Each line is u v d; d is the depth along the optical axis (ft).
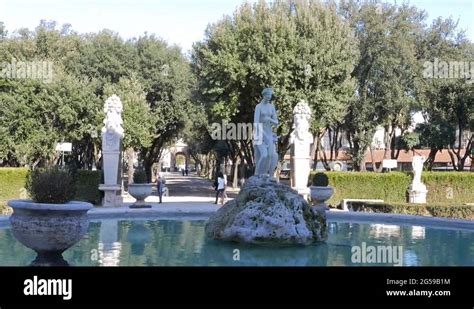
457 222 54.90
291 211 39.40
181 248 37.65
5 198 81.30
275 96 99.09
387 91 125.39
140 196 69.31
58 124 117.60
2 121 110.73
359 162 134.10
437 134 136.05
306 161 78.79
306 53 101.14
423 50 134.92
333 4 114.52
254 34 102.42
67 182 26.91
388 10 128.77
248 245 38.47
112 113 73.67
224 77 104.17
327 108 102.27
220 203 85.46
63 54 145.28
